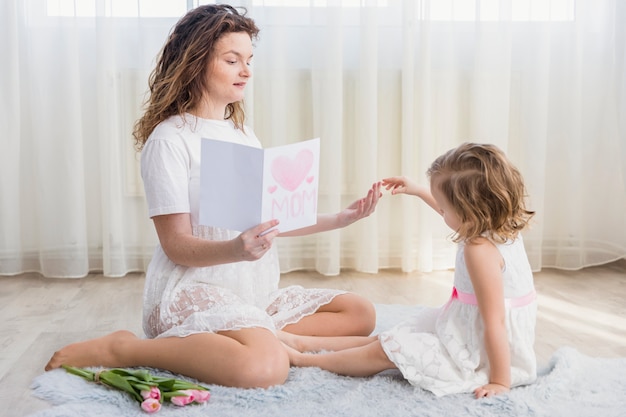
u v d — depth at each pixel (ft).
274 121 9.25
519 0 9.31
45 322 7.02
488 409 4.45
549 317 7.13
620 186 9.53
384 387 4.84
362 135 9.24
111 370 4.89
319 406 4.58
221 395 4.72
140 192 9.29
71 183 9.06
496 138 9.32
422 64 9.16
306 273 9.37
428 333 4.96
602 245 9.62
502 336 4.69
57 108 9.05
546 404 4.59
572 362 5.22
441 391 4.70
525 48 9.35
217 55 5.42
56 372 5.18
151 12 9.04
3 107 9.02
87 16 9.24
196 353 4.91
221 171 4.68
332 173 9.20
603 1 9.43
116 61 9.13
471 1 9.32
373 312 5.89
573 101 9.35
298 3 9.27
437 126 9.45
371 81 9.14
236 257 4.82
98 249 9.45
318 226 5.88
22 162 9.26
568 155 9.39
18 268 9.27
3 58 8.97
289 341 5.49
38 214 9.12
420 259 9.35
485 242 4.79
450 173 4.91
